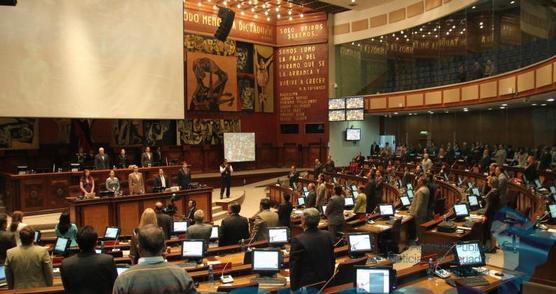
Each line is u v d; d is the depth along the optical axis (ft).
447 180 52.60
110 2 50.39
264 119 84.74
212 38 76.89
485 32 67.67
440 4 68.28
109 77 50.47
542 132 64.08
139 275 9.84
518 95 52.42
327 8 81.10
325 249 16.03
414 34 78.74
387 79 83.15
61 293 15.88
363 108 81.15
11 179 45.06
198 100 75.31
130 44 51.75
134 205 42.24
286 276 19.97
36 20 46.16
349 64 85.51
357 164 74.18
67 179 46.03
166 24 54.34
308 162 84.33
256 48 83.20
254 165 82.69
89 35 49.11
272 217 26.86
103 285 13.08
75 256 13.19
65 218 25.61
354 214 37.14
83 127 61.16
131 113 51.93
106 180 43.73
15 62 45.24
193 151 74.59
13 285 17.33
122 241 31.76
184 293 10.08
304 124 84.69
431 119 84.28
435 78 76.07
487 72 66.23
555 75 42.47
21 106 45.62
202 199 47.62
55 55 47.21
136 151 67.72
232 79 79.51
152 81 53.36
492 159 61.16
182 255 22.21
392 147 90.94
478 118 75.56
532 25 55.47
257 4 78.02
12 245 21.39
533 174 44.60
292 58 85.51
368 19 81.82
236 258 23.58
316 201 43.57
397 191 47.52
